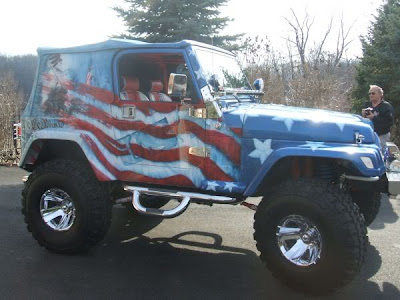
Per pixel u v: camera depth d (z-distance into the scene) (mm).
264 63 13594
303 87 12523
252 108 4062
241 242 4848
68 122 4445
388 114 6258
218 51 4680
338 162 3725
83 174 4277
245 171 3828
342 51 24500
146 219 5695
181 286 3680
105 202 4293
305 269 3457
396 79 11156
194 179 3977
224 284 3734
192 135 3949
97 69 4301
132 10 13023
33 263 4137
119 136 4223
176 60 4242
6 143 10438
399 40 10891
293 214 3506
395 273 3990
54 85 4539
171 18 12414
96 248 4594
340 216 3330
